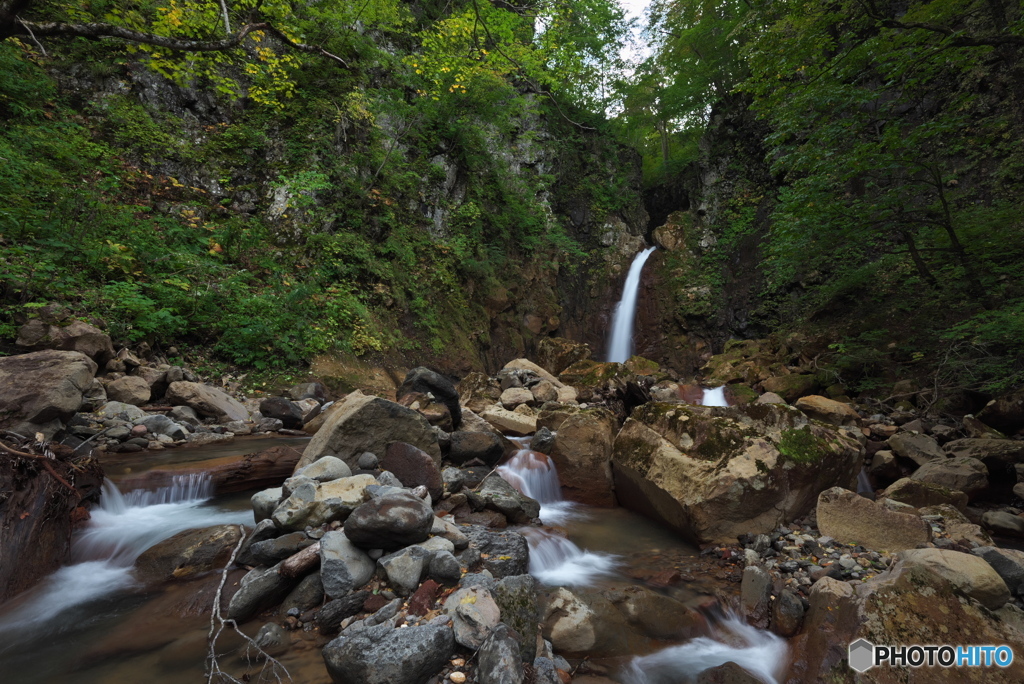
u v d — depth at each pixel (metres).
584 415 6.00
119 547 3.72
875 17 8.82
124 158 11.23
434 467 4.19
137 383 6.91
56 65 11.34
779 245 12.48
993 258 10.34
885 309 12.15
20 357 5.17
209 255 10.77
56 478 3.61
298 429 7.38
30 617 2.93
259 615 2.95
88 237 8.53
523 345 18.12
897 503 4.34
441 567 2.96
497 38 14.08
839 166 9.76
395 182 14.90
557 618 2.87
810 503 4.61
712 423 4.84
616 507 5.61
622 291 22.06
